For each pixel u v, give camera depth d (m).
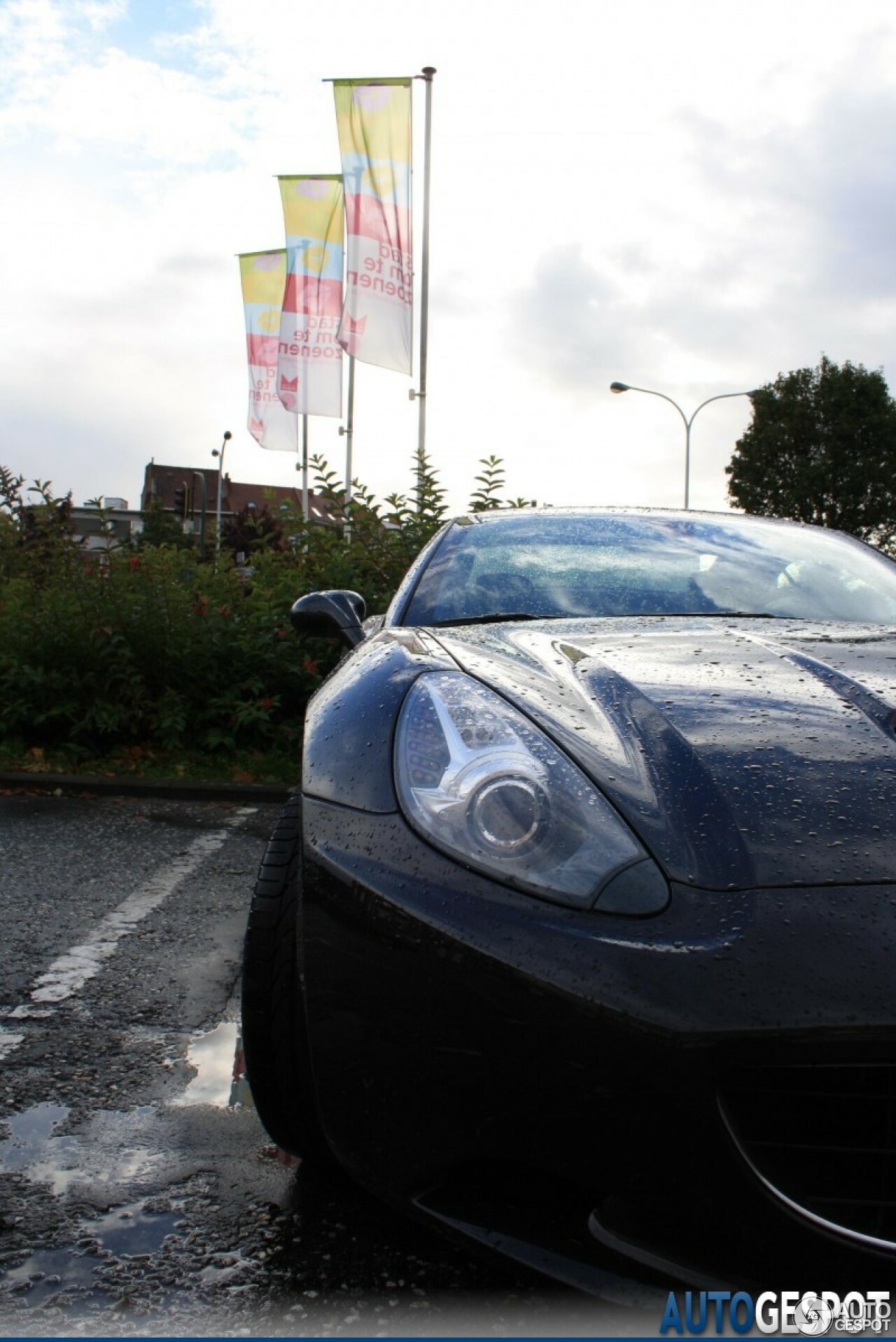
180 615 6.25
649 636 2.02
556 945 1.25
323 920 1.41
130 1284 1.48
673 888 1.28
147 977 2.76
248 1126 1.98
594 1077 1.21
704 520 2.89
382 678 1.76
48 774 5.70
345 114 14.16
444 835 1.38
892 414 39.88
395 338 14.27
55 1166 1.82
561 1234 1.28
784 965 1.19
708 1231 1.19
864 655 1.88
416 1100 1.30
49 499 7.00
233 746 6.12
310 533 7.03
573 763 1.46
